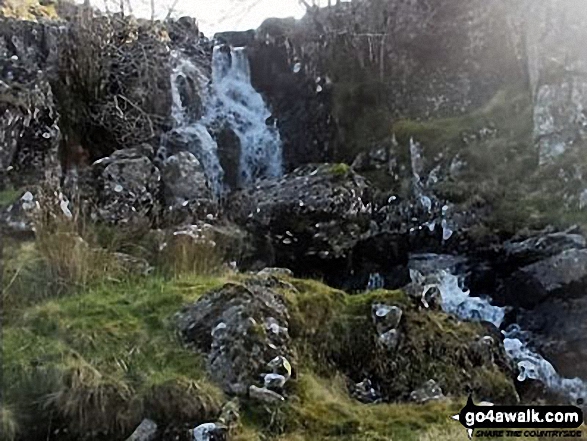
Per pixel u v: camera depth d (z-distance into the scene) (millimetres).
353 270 9992
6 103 8859
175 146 11766
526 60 11484
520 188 9906
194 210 9391
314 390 5258
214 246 8250
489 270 9367
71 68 10734
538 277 8656
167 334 5602
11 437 4637
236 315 5453
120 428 4730
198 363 5262
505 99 11391
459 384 5883
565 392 7273
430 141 10953
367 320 6078
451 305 9047
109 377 4953
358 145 12156
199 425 4629
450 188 10188
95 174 9359
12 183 8578
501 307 8945
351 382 5730
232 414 4723
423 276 9453
